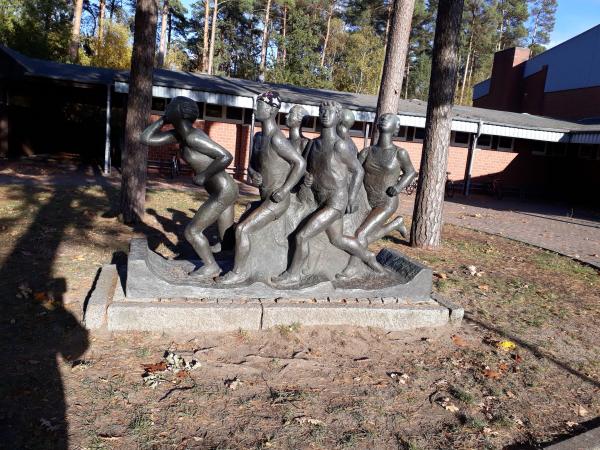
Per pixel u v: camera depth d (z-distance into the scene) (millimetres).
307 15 37031
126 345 4262
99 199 11141
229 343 4438
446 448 3314
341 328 4867
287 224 5156
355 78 38156
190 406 3496
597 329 5762
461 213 15469
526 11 51250
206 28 34125
